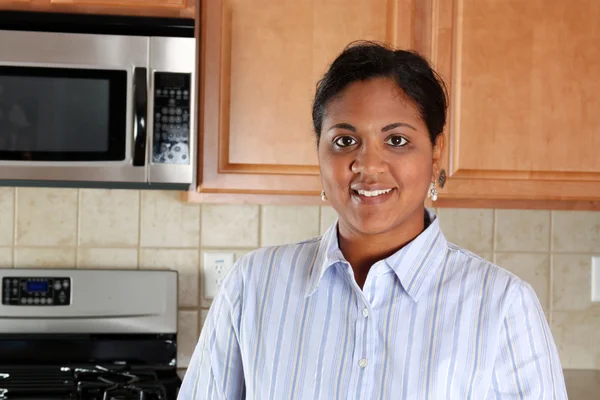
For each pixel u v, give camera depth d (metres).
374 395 1.01
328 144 1.03
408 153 1.00
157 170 1.85
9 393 1.96
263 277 1.13
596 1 1.98
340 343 1.04
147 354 2.21
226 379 1.14
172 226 2.26
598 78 1.99
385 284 1.06
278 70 1.92
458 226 2.34
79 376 2.07
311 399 1.03
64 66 1.82
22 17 1.81
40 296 2.16
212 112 1.91
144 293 2.20
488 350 1.01
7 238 2.21
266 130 1.93
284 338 1.07
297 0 1.93
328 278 1.08
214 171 1.92
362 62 1.01
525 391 1.01
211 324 1.17
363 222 1.01
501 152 1.97
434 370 1.00
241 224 2.28
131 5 1.84
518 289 1.04
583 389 2.18
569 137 1.98
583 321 2.38
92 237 2.23
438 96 1.03
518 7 1.96
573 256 2.38
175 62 1.84
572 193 1.99
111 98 1.83
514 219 2.36
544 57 1.97
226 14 1.91
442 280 1.05
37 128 1.83
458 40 1.96
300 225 2.30
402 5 1.94
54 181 1.87
